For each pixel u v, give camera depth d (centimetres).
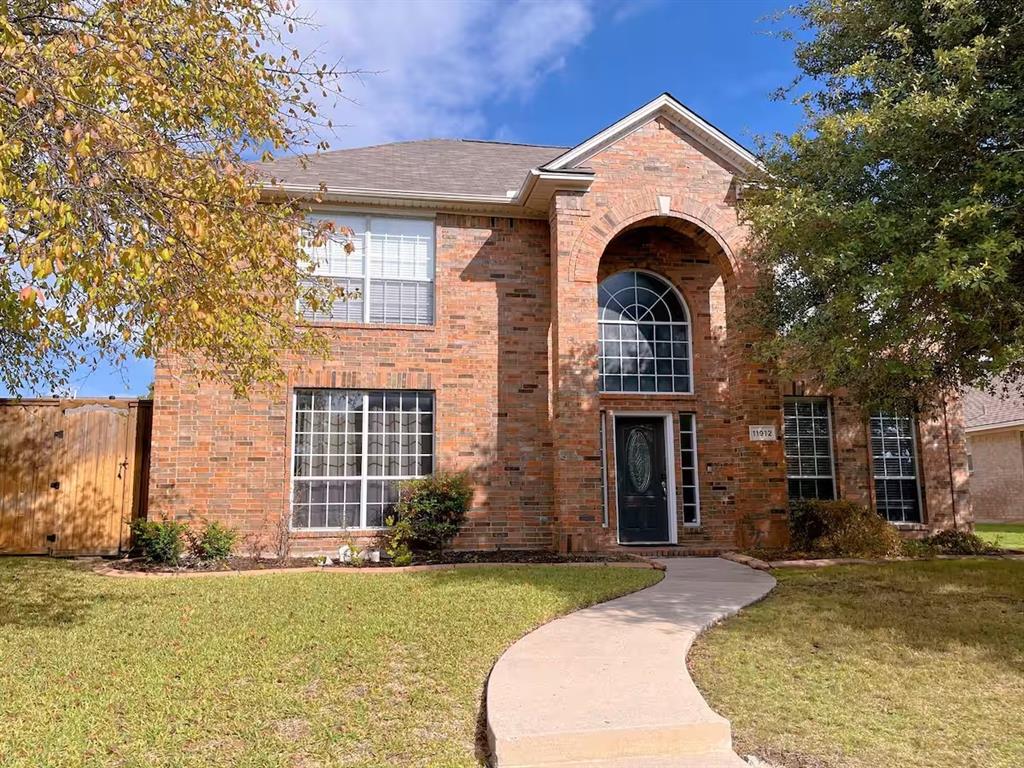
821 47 945
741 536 1234
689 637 636
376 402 1251
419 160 1504
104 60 527
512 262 1308
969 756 419
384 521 1220
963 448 1440
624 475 1349
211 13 641
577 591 828
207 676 529
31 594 832
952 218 661
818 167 861
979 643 639
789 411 1400
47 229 452
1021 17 695
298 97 727
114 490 1177
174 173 589
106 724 442
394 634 639
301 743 423
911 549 1230
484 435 1258
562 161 1244
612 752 416
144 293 574
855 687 530
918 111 690
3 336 947
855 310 802
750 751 429
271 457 1180
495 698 471
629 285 1390
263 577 949
